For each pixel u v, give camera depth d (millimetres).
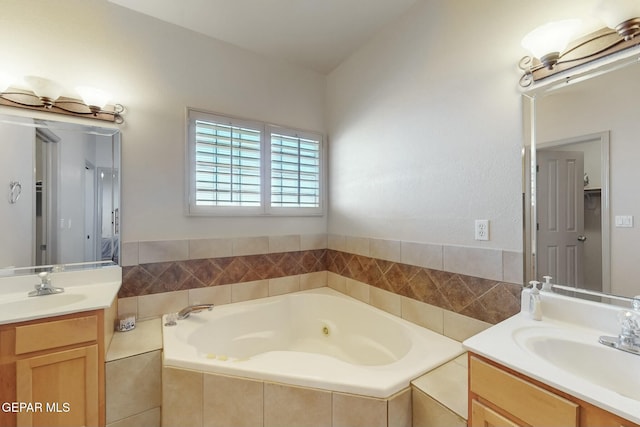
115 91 1928
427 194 1835
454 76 1672
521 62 1375
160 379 1618
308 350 2338
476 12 1563
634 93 1085
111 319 1721
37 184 1765
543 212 1324
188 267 2148
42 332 1317
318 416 1262
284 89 2582
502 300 1458
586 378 1005
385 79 2146
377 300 2195
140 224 1995
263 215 2459
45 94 1685
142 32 2010
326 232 2797
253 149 2416
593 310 1165
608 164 1148
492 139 1499
